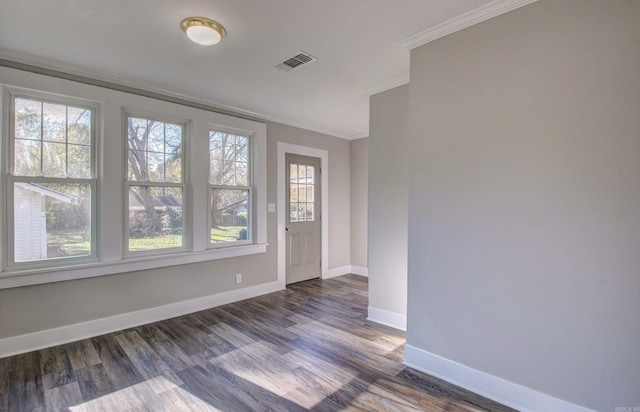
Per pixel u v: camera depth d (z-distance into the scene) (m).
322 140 4.97
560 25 1.68
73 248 2.74
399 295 3.06
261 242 4.08
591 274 1.60
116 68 2.71
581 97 1.62
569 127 1.66
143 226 3.14
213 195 3.68
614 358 1.54
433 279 2.19
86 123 2.81
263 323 3.15
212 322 3.16
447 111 2.12
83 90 2.70
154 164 3.21
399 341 2.75
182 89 3.21
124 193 3.01
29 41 2.24
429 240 2.21
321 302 3.84
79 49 2.37
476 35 1.98
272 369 2.28
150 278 3.15
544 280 1.74
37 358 2.40
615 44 1.53
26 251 2.52
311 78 2.93
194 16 1.95
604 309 1.57
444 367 2.14
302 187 4.80
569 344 1.67
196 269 3.50
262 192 4.10
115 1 1.79
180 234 3.41
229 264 3.80
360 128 4.85
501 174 1.89
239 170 3.95
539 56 1.75
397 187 3.07
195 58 2.53
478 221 1.98
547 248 1.73
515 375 1.84
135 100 2.99
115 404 1.87
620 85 1.52
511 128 1.85
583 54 1.62
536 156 1.76
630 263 1.50
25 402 1.88
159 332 2.91
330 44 2.31
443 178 2.14
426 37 2.18
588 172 1.61
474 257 2.00
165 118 3.28
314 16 1.96
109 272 2.86
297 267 4.75
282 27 2.08
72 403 1.88
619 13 1.52
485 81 1.94
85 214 2.79
